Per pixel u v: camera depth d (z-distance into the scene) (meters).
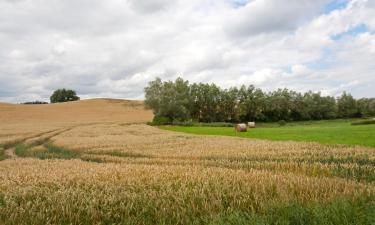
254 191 7.31
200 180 8.67
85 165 13.87
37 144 32.06
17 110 109.12
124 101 143.62
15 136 41.44
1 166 14.52
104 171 11.25
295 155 17.20
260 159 16.48
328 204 6.09
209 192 7.20
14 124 78.19
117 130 56.19
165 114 89.31
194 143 28.20
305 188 7.36
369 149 18.72
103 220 6.06
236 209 6.04
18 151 25.36
